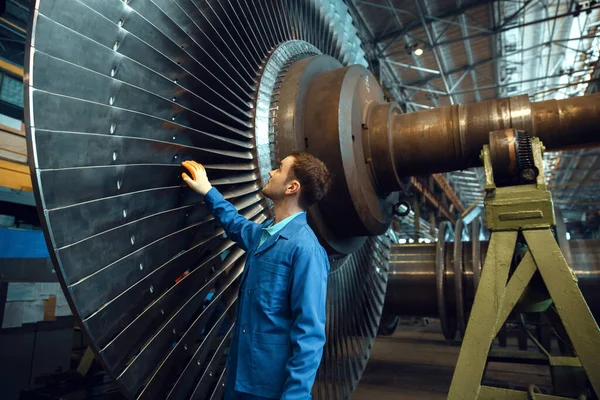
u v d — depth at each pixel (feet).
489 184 7.07
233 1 6.86
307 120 7.73
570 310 6.05
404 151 8.56
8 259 12.42
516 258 8.39
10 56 29.40
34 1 3.63
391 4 29.91
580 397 7.41
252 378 3.94
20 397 8.79
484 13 31.27
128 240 4.68
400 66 38.11
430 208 48.62
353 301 10.39
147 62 5.00
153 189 5.03
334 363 9.03
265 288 4.16
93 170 4.22
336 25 11.55
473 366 6.37
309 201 4.80
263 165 7.07
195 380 5.95
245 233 5.15
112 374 4.41
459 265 13.93
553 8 31.42
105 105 4.33
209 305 5.83
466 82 41.11
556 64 38.99
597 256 13.15
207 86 5.97
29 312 10.96
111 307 4.39
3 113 24.44
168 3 5.33
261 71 7.68
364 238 10.09
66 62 3.89
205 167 5.90
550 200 6.66
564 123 7.93
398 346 23.35
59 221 3.88
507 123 8.07
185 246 5.65
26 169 22.58
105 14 4.36
